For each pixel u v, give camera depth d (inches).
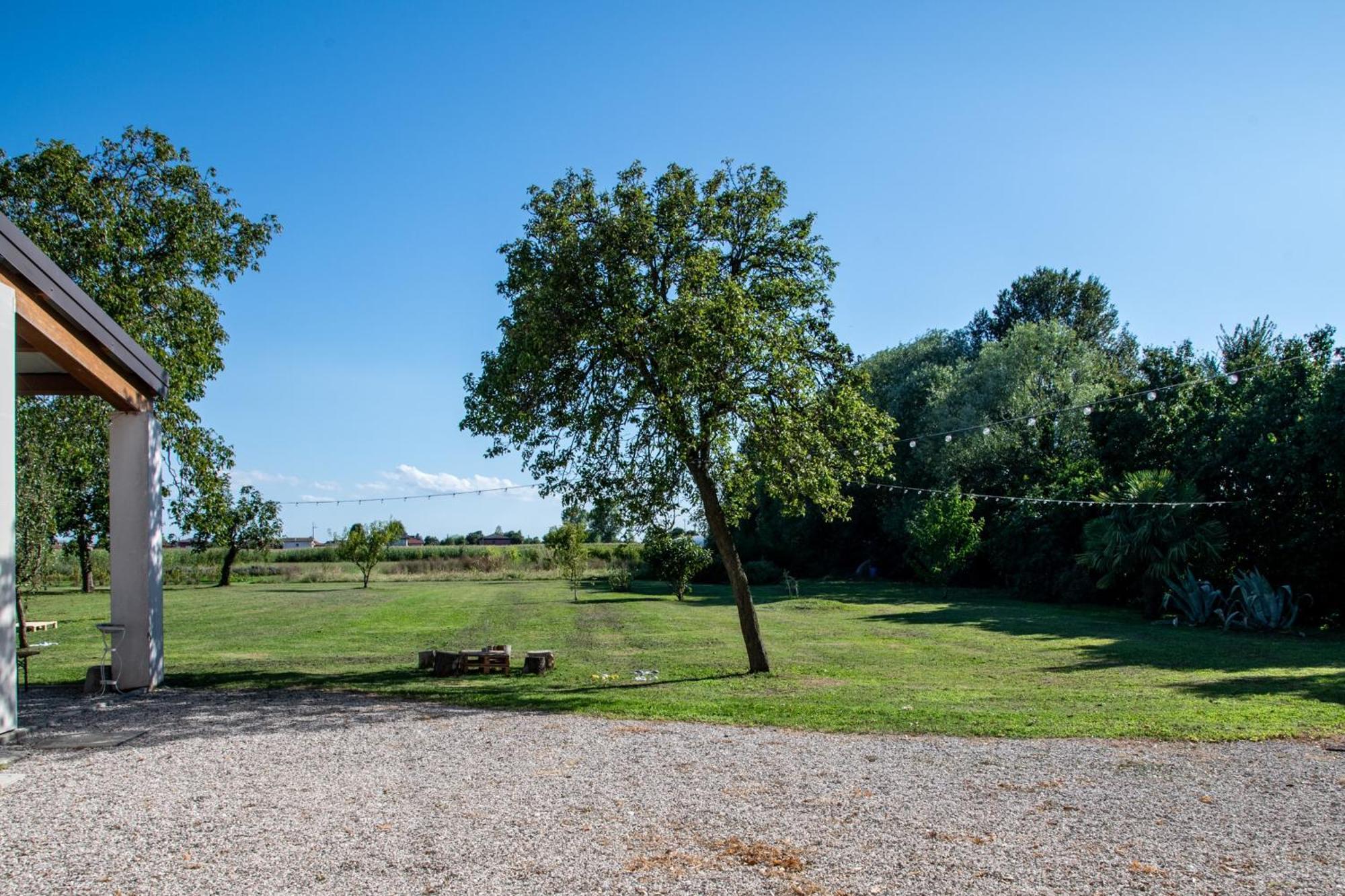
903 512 1533.0
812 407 513.7
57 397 512.4
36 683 458.9
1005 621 896.9
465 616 967.6
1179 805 224.2
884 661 590.6
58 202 509.4
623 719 352.8
